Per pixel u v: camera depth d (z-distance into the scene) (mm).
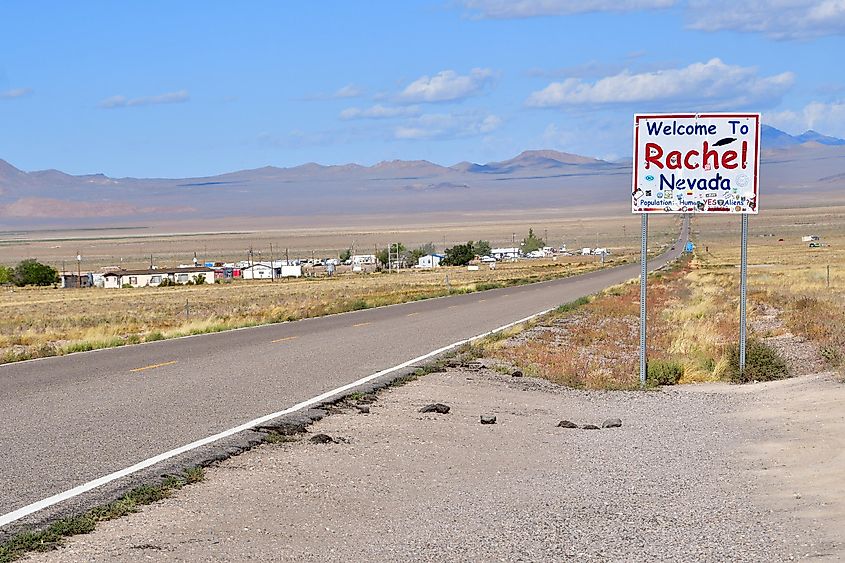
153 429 11859
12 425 12242
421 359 20141
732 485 9266
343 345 23625
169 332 29516
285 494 8719
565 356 21031
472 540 7406
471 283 82938
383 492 8930
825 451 10484
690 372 17672
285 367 18766
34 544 7012
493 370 18672
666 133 16469
